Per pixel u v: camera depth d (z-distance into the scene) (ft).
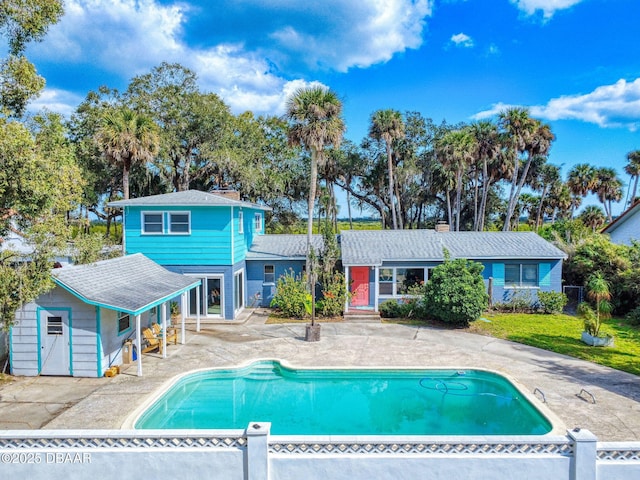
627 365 42.68
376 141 139.44
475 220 137.90
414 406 35.47
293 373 42.16
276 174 125.80
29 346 40.52
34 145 28.99
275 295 71.36
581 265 74.08
